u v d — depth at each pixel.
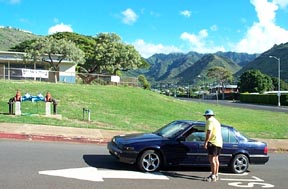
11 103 21.14
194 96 118.94
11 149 12.94
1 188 8.25
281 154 17.55
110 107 29.50
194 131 11.38
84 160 11.99
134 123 22.89
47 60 53.59
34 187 8.49
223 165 11.74
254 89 108.44
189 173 11.29
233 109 46.12
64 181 9.22
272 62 172.50
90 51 69.38
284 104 73.56
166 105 35.81
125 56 57.91
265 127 27.72
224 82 149.12
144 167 10.88
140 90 43.41
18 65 54.47
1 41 148.38
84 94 32.81
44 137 15.81
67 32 79.38
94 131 18.36
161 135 11.65
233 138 11.88
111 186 9.09
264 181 10.95
